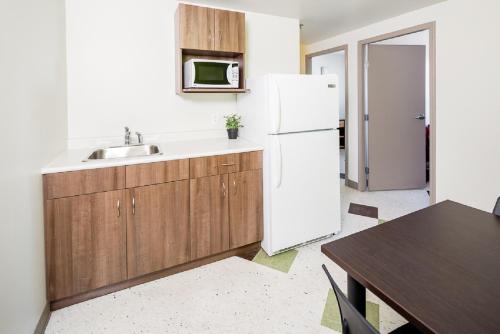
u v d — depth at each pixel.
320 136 2.66
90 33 2.50
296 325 1.71
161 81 2.82
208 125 3.08
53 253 1.80
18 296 1.35
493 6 2.79
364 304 1.07
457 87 3.11
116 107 2.64
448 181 3.27
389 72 4.24
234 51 2.74
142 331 1.68
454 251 1.04
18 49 1.40
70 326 1.72
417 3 3.19
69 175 1.81
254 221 2.56
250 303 1.91
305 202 2.63
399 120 4.33
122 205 1.99
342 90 6.76
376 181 4.38
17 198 1.36
